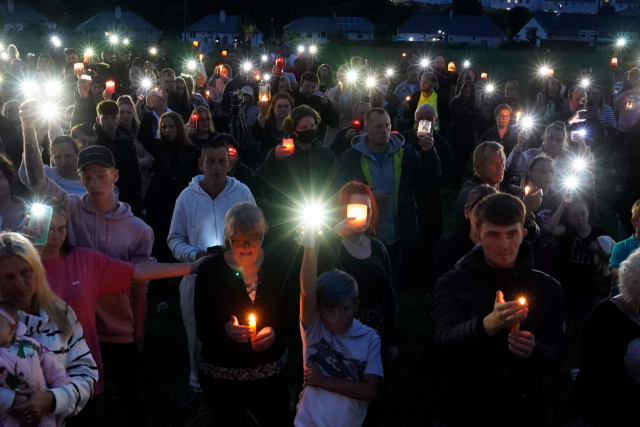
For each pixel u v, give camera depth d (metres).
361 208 3.79
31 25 83.56
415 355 5.46
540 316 2.92
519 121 8.18
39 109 3.80
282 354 3.53
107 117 6.43
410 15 100.50
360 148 5.54
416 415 4.63
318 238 3.22
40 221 3.32
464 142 10.49
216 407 3.49
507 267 2.94
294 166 5.54
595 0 158.50
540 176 5.07
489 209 2.87
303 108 5.51
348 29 88.69
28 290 2.98
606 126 11.26
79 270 3.61
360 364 3.30
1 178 3.83
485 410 2.89
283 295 3.47
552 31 99.06
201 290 3.44
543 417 2.97
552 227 4.98
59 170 4.93
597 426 2.95
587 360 2.98
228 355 3.39
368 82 10.60
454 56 45.03
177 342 5.71
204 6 89.19
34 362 2.79
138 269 3.79
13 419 2.72
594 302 5.04
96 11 91.31
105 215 4.03
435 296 3.10
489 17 102.19
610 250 4.83
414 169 5.59
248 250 3.31
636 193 6.79
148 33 87.25
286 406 3.59
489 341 2.86
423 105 6.65
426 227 6.32
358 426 3.33
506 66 39.41
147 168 7.81
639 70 14.41
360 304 3.78
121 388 3.97
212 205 4.54
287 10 91.25
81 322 3.54
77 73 12.41
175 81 10.40
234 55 17.58
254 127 7.77
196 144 6.59
